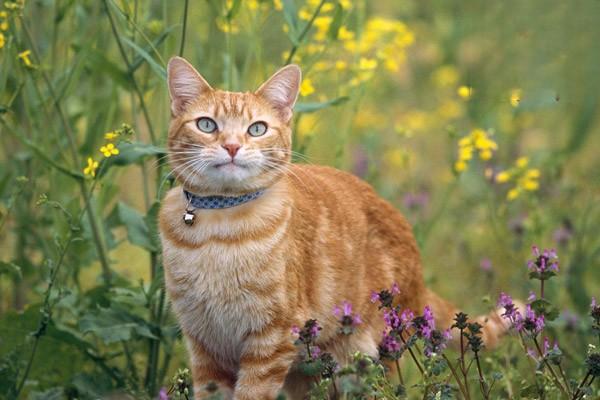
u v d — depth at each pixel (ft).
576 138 32.24
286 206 21.49
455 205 35.12
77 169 25.09
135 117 25.49
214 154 20.75
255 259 20.83
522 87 29.89
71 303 25.49
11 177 28.55
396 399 18.99
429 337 19.13
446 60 40.24
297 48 24.68
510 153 34.78
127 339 23.67
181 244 21.16
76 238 23.65
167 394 21.85
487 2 35.40
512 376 21.77
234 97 21.63
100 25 27.99
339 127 36.81
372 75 28.78
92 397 23.94
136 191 36.19
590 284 30.32
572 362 24.88
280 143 21.76
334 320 22.77
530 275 20.08
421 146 40.32
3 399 23.43
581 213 32.01
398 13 45.62
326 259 22.50
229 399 22.31
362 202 24.26
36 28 30.30
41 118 26.35
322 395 18.95
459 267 31.81
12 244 32.40
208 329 21.76
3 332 24.68
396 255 24.30
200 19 32.40
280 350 21.27
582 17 29.35
